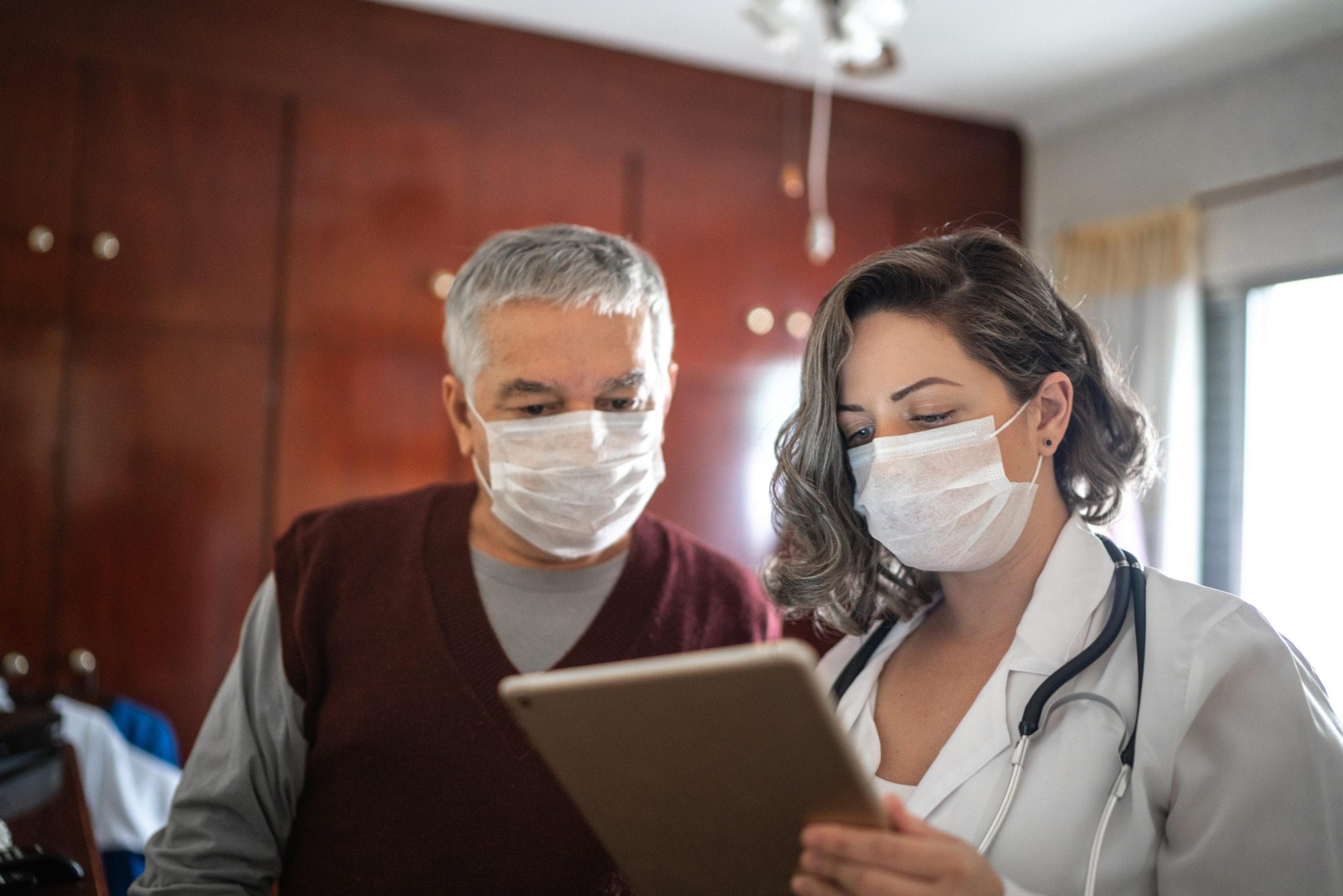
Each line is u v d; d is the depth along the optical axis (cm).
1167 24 298
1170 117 335
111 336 274
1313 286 300
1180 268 321
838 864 69
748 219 341
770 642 128
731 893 76
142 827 207
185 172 281
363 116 298
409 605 118
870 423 104
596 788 72
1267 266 303
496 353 113
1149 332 327
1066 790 90
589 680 65
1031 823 89
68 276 270
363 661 116
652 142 330
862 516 111
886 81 346
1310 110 295
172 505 278
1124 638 97
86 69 273
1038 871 87
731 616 126
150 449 277
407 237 301
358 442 295
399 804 111
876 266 102
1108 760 90
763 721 63
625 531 119
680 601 123
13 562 264
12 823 136
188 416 280
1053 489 107
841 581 110
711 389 335
